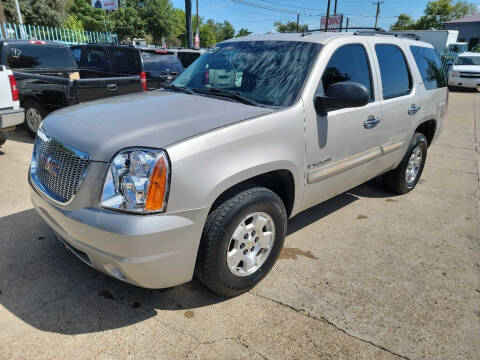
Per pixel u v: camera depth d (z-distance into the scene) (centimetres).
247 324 246
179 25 4969
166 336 234
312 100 290
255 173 248
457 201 473
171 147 214
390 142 396
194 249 228
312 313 258
